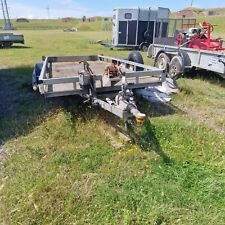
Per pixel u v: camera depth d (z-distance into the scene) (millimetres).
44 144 3998
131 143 4039
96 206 2809
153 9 17156
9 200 2896
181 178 3248
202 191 3057
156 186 3119
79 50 16766
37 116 4910
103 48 18141
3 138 4262
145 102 5707
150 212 2715
